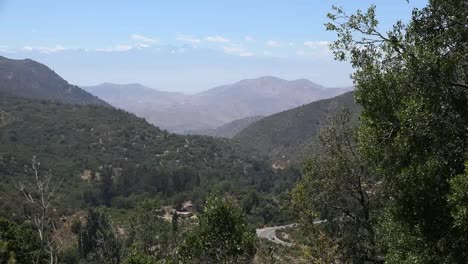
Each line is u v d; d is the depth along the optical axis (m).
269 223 99.94
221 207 19.88
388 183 13.68
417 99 11.93
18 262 30.56
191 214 98.00
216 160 166.50
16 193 70.81
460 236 11.73
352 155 20.44
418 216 12.64
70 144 144.50
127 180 123.88
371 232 19.17
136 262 26.31
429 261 12.05
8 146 126.06
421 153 12.18
